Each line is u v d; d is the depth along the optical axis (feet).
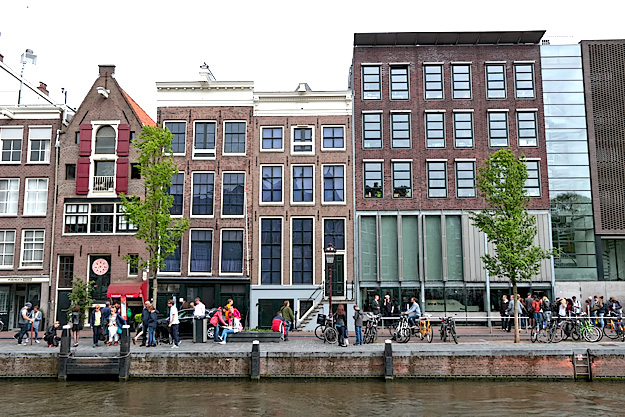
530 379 63.57
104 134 105.19
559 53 107.76
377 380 63.77
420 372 63.62
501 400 55.31
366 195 103.91
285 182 103.04
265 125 104.88
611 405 53.47
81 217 102.47
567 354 63.93
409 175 104.53
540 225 102.63
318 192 102.83
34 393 58.70
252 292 99.35
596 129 106.11
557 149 105.81
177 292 99.50
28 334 81.46
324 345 70.28
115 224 101.45
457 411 51.49
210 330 77.36
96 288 100.32
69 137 104.73
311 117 104.99
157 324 72.54
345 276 100.42
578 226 103.86
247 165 103.30
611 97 106.73
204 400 55.57
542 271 101.09
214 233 101.30
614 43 107.86
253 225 101.50
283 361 64.34
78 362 64.64
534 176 104.42
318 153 103.96
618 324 75.56
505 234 74.38
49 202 102.58
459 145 104.99
